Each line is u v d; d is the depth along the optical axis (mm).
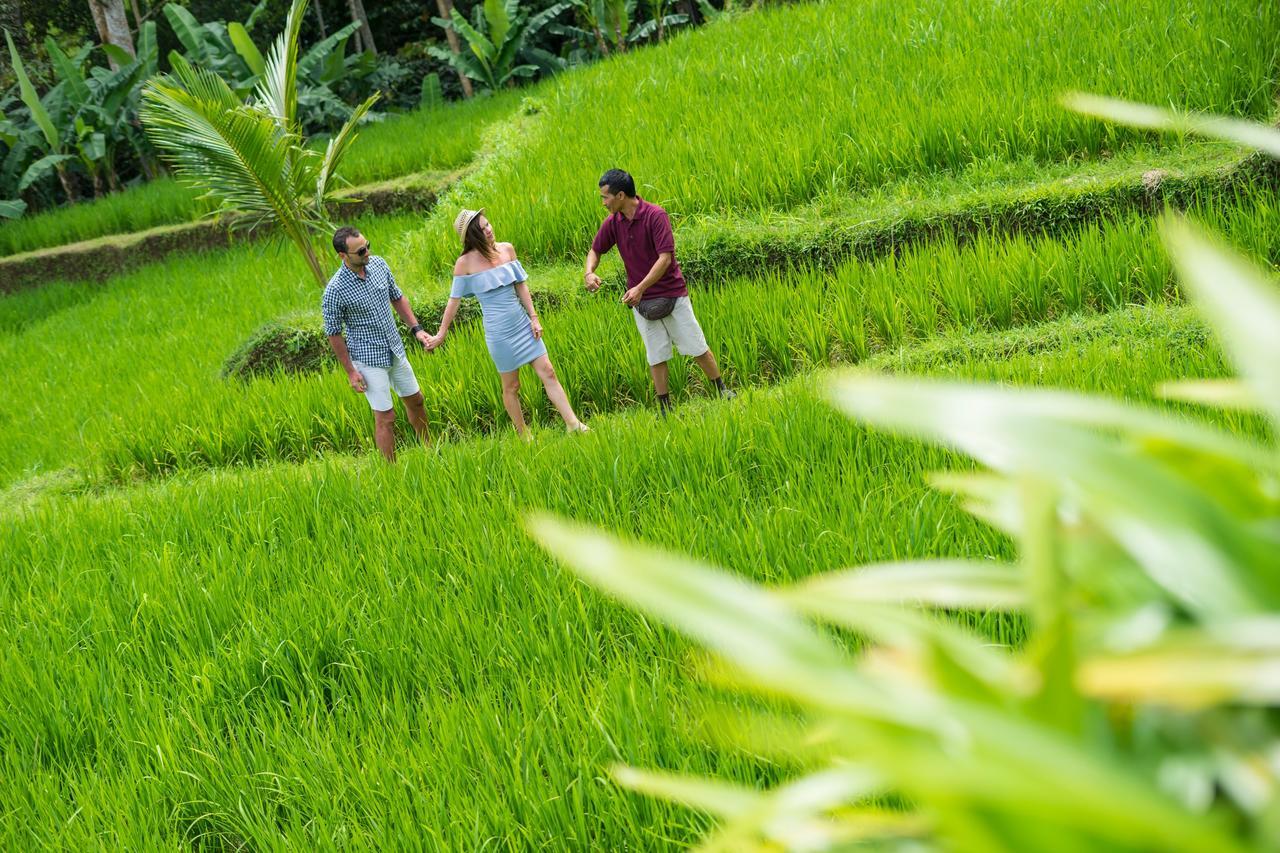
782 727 643
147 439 8102
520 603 4062
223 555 5008
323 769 3207
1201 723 531
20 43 23406
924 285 7305
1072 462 569
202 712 3721
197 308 12180
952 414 613
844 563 3674
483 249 6434
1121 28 9375
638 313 6422
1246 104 7918
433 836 2762
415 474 5695
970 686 536
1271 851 467
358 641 3936
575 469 5242
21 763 3678
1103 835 451
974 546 3578
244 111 8727
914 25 11367
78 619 4766
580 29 22531
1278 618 486
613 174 6152
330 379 8188
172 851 3051
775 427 5145
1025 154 8594
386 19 27500
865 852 666
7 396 10664
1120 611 600
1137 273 6848
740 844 727
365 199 14438
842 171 8984
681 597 602
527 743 3055
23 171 19438
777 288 7664
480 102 19500
